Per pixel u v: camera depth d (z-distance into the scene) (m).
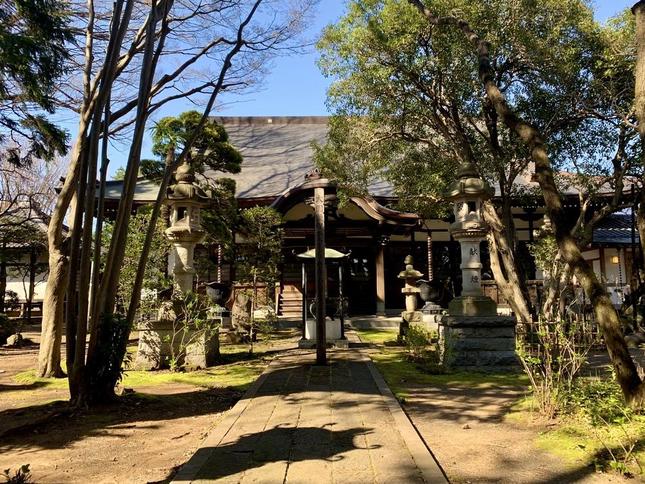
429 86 11.00
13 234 19.73
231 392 6.95
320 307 8.86
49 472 3.78
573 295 14.01
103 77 5.98
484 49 6.65
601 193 14.58
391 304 21.88
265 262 13.91
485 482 3.44
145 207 13.96
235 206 14.40
